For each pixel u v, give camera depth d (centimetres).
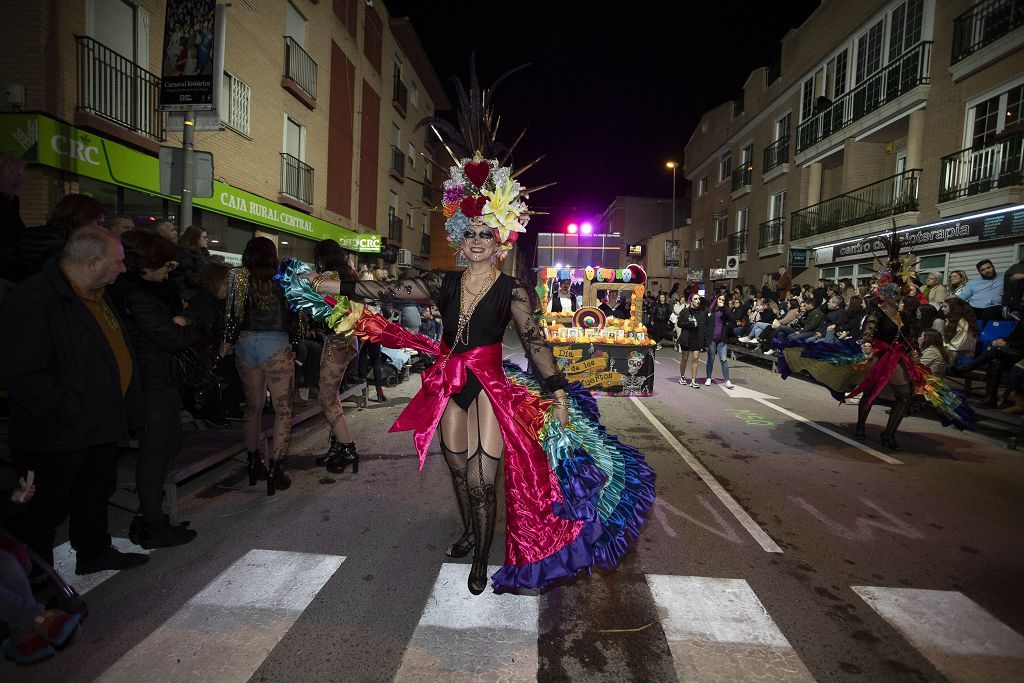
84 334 283
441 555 354
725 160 2991
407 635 269
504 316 300
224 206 1180
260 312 427
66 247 282
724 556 361
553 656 255
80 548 315
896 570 346
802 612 296
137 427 325
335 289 315
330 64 1756
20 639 238
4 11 761
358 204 2033
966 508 455
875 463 582
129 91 916
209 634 266
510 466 297
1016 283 919
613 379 963
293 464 540
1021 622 292
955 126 1374
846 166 1811
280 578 320
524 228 294
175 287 363
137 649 254
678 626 281
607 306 1200
